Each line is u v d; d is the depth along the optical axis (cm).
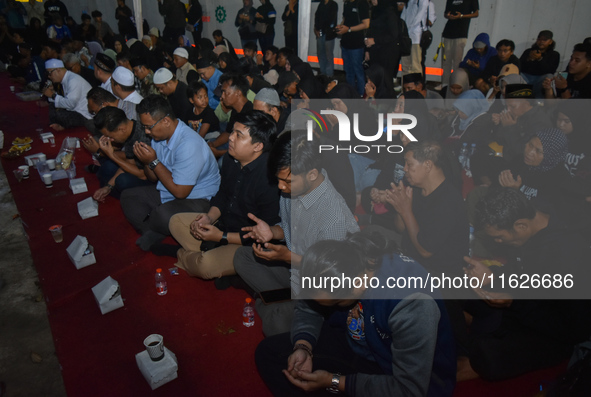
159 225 342
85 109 668
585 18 606
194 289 307
